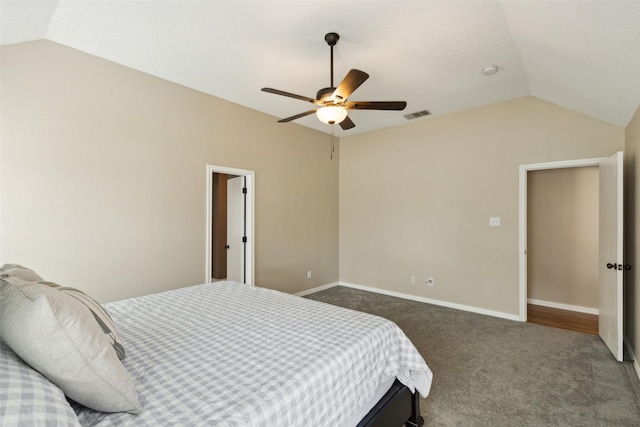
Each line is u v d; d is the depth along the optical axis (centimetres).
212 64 303
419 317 398
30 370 90
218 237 582
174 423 95
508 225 397
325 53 282
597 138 341
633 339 289
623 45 196
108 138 294
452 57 288
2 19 213
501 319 391
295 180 490
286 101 401
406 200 491
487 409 209
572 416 202
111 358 100
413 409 188
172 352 144
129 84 308
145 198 320
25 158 250
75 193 275
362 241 545
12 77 243
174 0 210
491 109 409
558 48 238
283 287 470
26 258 250
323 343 153
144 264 319
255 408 103
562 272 452
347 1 211
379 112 439
